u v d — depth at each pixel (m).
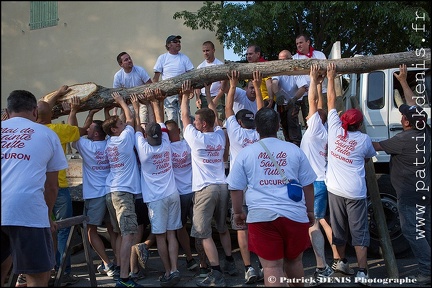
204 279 4.03
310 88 4.34
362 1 8.54
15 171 3.25
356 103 5.07
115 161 4.17
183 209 4.43
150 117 5.00
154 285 4.11
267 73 4.43
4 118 4.29
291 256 3.19
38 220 3.27
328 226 4.36
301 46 5.36
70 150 5.86
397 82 5.09
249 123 4.19
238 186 3.28
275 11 8.05
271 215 3.11
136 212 4.46
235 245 5.51
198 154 4.07
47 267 3.31
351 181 4.01
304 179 3.32
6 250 3.34
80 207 5.19
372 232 4.69
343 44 10.05
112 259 5.12
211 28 8.00
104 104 4.70
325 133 4.25
